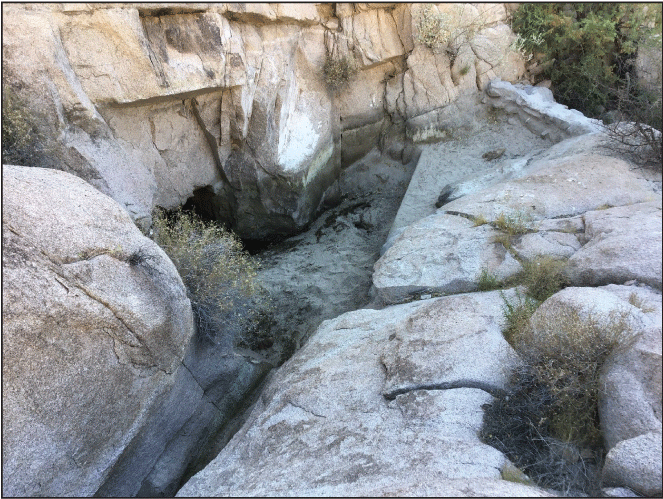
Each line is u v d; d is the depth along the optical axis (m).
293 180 7.02
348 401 3.58
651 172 5.59
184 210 7.05
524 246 4.84
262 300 6.19
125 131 5.49
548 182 5.65
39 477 3.07
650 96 6.70
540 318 3.56
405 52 7.67
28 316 3.08
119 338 3.48
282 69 6.46
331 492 2.81
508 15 8.04
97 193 3.84
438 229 5.54
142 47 4.98
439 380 3.41
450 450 2.89
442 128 7.93
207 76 5.50
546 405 3.14
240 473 3.34
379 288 5.15
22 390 3.03
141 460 4.00
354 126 7.93
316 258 7.00
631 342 2.99
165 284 3.84
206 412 4.61
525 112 7.62
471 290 4.78
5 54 4.49
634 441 2.60
